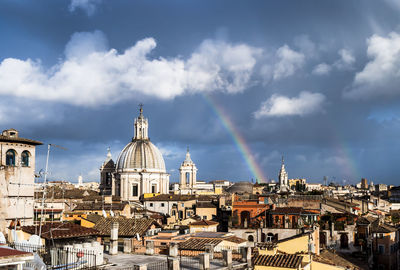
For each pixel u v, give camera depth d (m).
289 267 49.16
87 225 89.75
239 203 105.56
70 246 40.03
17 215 62.47
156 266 41.22
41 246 42.16
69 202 142.12
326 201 107.19
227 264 41.75
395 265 98.44
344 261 77.31
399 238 107.44
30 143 65.06
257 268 50.16
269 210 99.69
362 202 127.44
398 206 173.50
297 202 108.31
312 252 68.25
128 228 67.00
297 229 85.56
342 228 90.38
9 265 29.12
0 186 60.97
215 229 96.69
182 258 46.91
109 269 40.41
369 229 93.56
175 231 73.94
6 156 62.84
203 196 184.38
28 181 64.50
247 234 89.38
